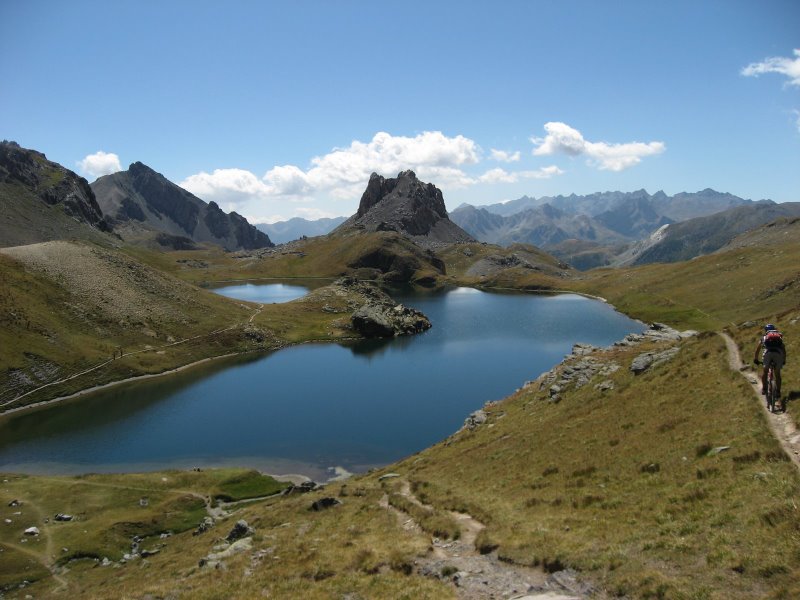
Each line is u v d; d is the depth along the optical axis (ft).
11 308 413.39
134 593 85.30
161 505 192.24
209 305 613.52
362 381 406.62
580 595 54.95
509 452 144.46
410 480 149.79
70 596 119.65
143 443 283.79
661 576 51.80
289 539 102.53
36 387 361.51
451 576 67.56
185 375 433.07
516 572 65.51
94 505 191.93
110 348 441.68
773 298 515.91
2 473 237.25
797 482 59.62
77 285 502.79
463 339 575.38
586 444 121.19
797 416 79.05
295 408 339.77
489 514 95.04
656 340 216.33
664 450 94.07
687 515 65.05
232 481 219.82
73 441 288.10
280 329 602.03
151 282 595.47
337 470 244.83
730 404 99.19
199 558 114.01
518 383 388.57
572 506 86.12
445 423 305.12
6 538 164.66
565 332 595.06
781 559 46.93
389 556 79.20
